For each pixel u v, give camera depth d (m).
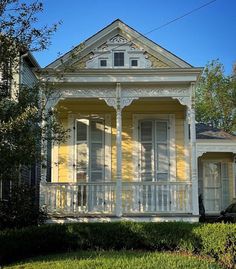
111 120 16.66
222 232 10.62
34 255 11.73
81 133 16.59
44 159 10.75
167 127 16.62
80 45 13.31
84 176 16.36
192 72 14.50
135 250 12.13
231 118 36.28
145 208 15.10
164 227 12.03
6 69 11.33
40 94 12.09
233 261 10.27
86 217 14.15
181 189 14.67
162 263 9.62
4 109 10.45
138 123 16.67
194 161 14.43
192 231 11.44
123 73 14.52
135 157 16.45
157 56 15.91
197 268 9.20
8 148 9.64
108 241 12.31
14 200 14.03
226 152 22.36
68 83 14.56
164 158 16.47
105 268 9.17
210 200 23.00
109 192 14.88
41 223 13.90
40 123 11.48
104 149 16.52
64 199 14.48
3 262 10.78
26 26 11.16
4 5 10.88
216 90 36.34
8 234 10.95
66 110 16.64
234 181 23.02
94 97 14.76
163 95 14.78
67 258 10.78
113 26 15.96
